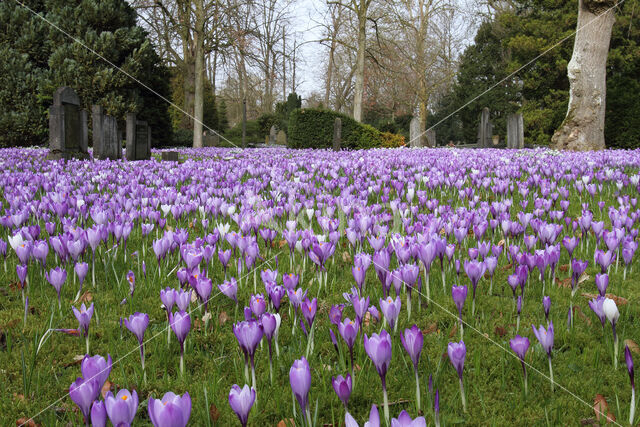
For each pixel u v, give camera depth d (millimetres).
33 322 2719
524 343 1888
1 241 3285
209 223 5070
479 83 46000
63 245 3047
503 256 3789
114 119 15969
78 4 29391
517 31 34344
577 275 2918
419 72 44344
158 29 33094
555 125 26344
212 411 1781
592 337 2521
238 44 32750
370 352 1558
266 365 2217
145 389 2057
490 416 1882
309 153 18594
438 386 1942
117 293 3098
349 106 60906
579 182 6496
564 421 1847
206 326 2598
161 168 9883
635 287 3283
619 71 28984
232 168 9891
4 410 1912
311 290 3215
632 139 21500
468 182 7625
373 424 1161
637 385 2068
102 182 6828
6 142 26828
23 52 28250
